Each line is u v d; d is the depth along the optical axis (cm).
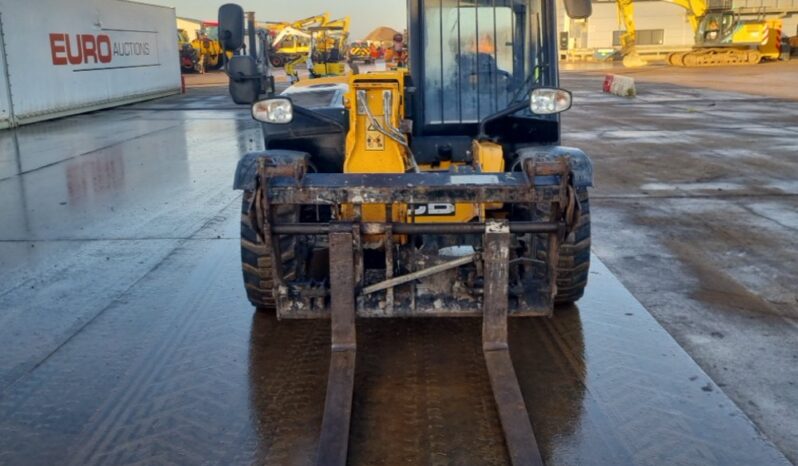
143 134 1579
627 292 541
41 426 371
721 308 510
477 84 530
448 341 459
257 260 471
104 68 2169
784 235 689
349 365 383
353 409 379
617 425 363
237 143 1412
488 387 400
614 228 721
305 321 496
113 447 351
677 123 1552
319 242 464
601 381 407
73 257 657
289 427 367
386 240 392
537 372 418
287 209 421
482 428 361
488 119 503
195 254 659
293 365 433
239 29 470
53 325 502
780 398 387
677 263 609
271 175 378
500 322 395
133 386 412
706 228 718
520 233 410
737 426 361
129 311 524
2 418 380
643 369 420
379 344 456
